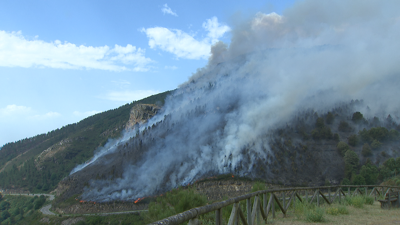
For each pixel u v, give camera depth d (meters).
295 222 11.53
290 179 124.25
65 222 117.75
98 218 112.94
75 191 167.62
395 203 16.09
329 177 127.12
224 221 12.26
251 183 119.06
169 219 4.05
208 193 115.12
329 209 13.73
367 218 12.23
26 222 136.50
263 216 10.98
